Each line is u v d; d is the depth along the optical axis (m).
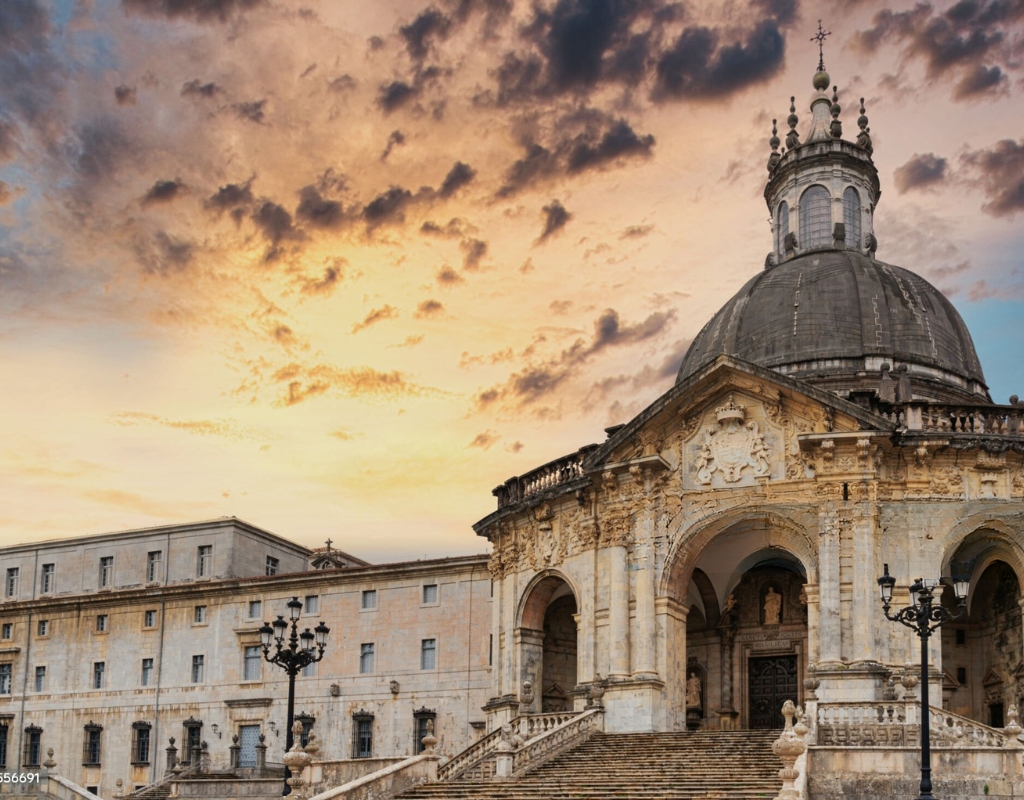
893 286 58.06
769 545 50.69
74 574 85.00
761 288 59.75
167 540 82.75
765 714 53.50
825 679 44.56
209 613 77.12
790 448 48.09
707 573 53.81
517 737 44.75
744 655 54.22
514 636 55.12
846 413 46.81
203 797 63.22
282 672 73.62
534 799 38.28
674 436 50.38
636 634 48.94
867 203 64.69
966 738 38.41
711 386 49.56
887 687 44.12
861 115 66.06
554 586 55.16
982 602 51.19
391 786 41.59
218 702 74.94
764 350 57.03
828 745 37.88
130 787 76.12
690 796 35.97
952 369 56.34
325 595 73.81
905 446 46.88
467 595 69.94
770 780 36.84
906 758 36.34
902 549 46.28
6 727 81.69
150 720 76.81
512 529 56.62
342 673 71.88
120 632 79.75
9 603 83.25
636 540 49.84
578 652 51.00
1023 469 47.03
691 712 54.28
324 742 71.12
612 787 38.47
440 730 68.38
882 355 55.09
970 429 47.75
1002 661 49.56
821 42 68.50
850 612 45.47
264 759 71.12
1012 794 35.38
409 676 70.00
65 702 80.19
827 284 57.81
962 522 46.41
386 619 71.62
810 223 63.81
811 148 64.69
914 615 35.19
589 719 47.06
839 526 46.41
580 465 53.50
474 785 40.91
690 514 49.16
